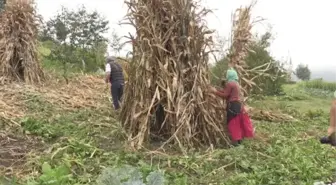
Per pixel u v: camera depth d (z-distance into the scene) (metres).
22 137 8.55
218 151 7.94
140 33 8.50
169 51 8.48
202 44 8.60
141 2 8.54
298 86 27.11
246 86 10.62
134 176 2.92
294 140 9.80
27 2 14.44
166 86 8.37
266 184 6.71
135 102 8.50
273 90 19.80
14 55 14.22
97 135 8.83
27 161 7.04
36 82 14.27
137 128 8.48
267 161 7.74
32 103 11.33
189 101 8.40
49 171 5.50
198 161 7.49
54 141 8.50
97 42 23.41
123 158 7.38
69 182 5.98
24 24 14.36
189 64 8.50
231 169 7.41
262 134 10.16
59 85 14.71
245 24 10.63
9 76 13.92
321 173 7.29
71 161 6.98
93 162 7.17
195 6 8.59
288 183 6.68
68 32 23.19
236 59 10.48
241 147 8.23
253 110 12.74
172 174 6.74
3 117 9.47
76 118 10.34
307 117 13.91
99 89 15.10
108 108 11.66
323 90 26.27
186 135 8.30
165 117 8.49
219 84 9.91
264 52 16.50
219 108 9.07
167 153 7.99
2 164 7.06
